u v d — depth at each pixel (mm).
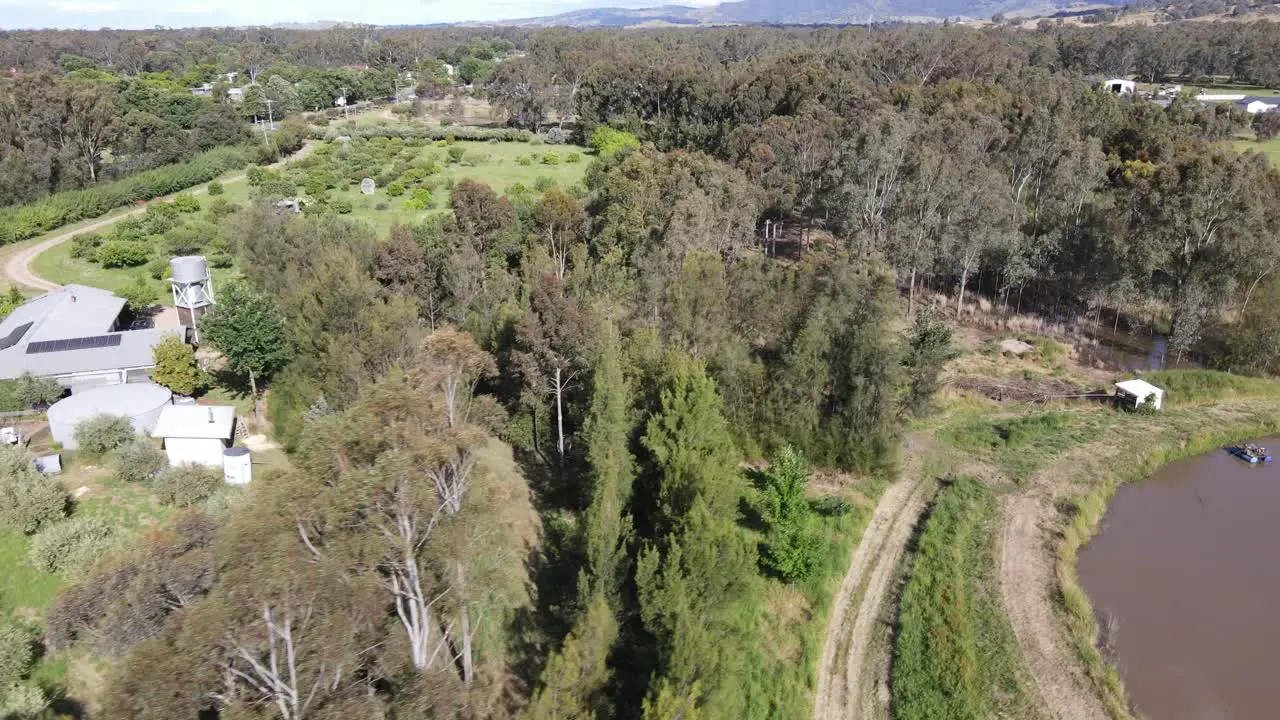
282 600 19688
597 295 51438
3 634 27250
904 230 68438
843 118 94000
